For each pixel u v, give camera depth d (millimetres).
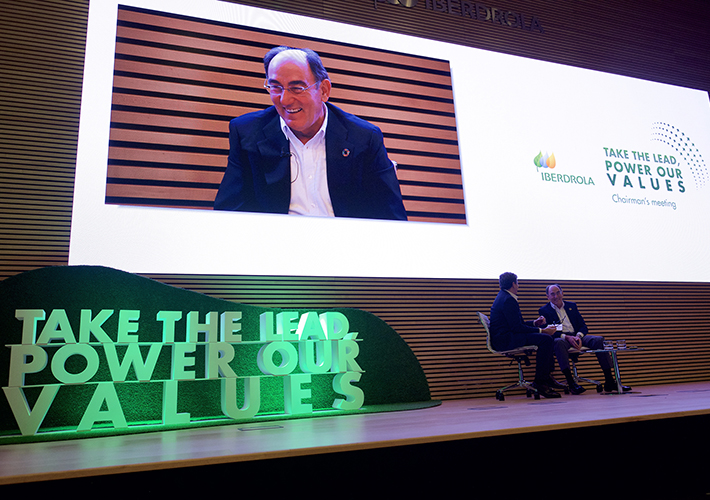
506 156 5664
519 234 5523
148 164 4398
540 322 4898
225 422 3502
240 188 4617
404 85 5422
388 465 2230
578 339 4875
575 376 5133
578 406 3484
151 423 3529
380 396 4328
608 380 4902
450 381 5059
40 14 4527
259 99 4863
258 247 4570
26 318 3135
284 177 4770
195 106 4637
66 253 4199
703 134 6938
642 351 5969
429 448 2309
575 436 2574
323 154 4930
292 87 4961
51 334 3174
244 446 2289
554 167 5863
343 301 4812
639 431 2711
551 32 6469
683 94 6973
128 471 1897
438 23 5855
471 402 4602
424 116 5414
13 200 4172
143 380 3342
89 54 4453
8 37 4418
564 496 2469
